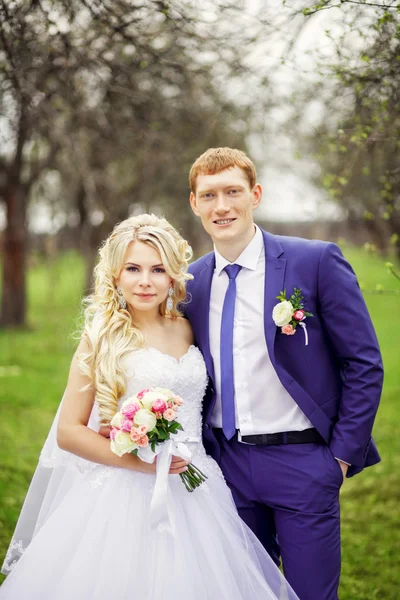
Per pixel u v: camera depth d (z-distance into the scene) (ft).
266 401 9.56
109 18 14.51
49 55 15.83
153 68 17.30
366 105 14.30
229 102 22.13
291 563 9.37
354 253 51.08
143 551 8.57
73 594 8.30
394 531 15.42
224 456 9.87
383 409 25.73
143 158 31.30
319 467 9.36
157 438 8.61
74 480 9.47
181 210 38.60
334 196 17.20
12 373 34.76
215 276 10.10
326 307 9.54
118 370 9.25
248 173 9.77
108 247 9.77
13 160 40.91
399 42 12.28
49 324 45.62
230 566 8.93
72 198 37.22
